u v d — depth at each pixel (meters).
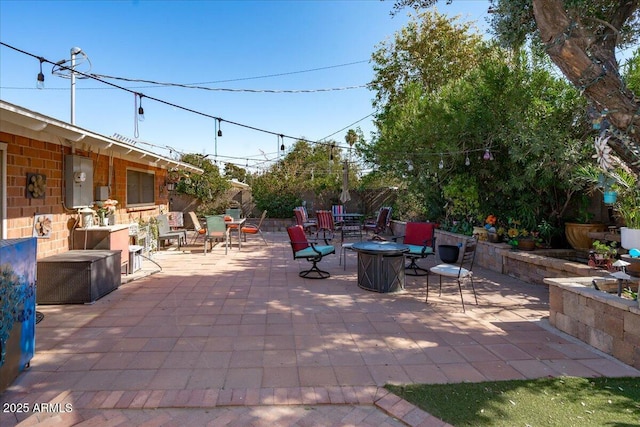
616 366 3.04
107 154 7.13
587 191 6.44
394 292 5.46
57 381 2.74
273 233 13.23
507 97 6.11
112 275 5.37
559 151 5.50
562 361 3.14
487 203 7.90
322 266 7.44
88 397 2.52
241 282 6.02
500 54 6.37
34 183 4.93
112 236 5.86
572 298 3.74
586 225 6.59
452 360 3.15
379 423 2.28
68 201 5.68
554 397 2.54
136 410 2.38
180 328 3.89
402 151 8.66
